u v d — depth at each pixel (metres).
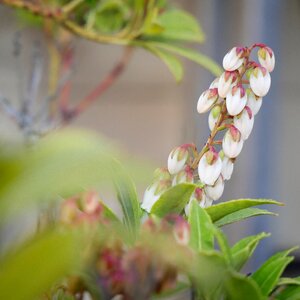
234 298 0.26
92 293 0.25
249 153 0.84
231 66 0.31
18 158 0.20
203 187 0.31
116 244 0.25
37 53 0.53
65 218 0.24
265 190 0.85
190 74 0.87
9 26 0.83
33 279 0.21
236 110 0.31
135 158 0.21
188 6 0.87
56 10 0.50
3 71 0.82
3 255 0.22
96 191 0.25
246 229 0.82
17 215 0.23
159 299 0.28
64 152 0.20
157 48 0.52
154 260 0.24
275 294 0.30
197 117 0.81
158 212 0.30
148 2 0.49
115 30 0.55
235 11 0.85
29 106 0.51
